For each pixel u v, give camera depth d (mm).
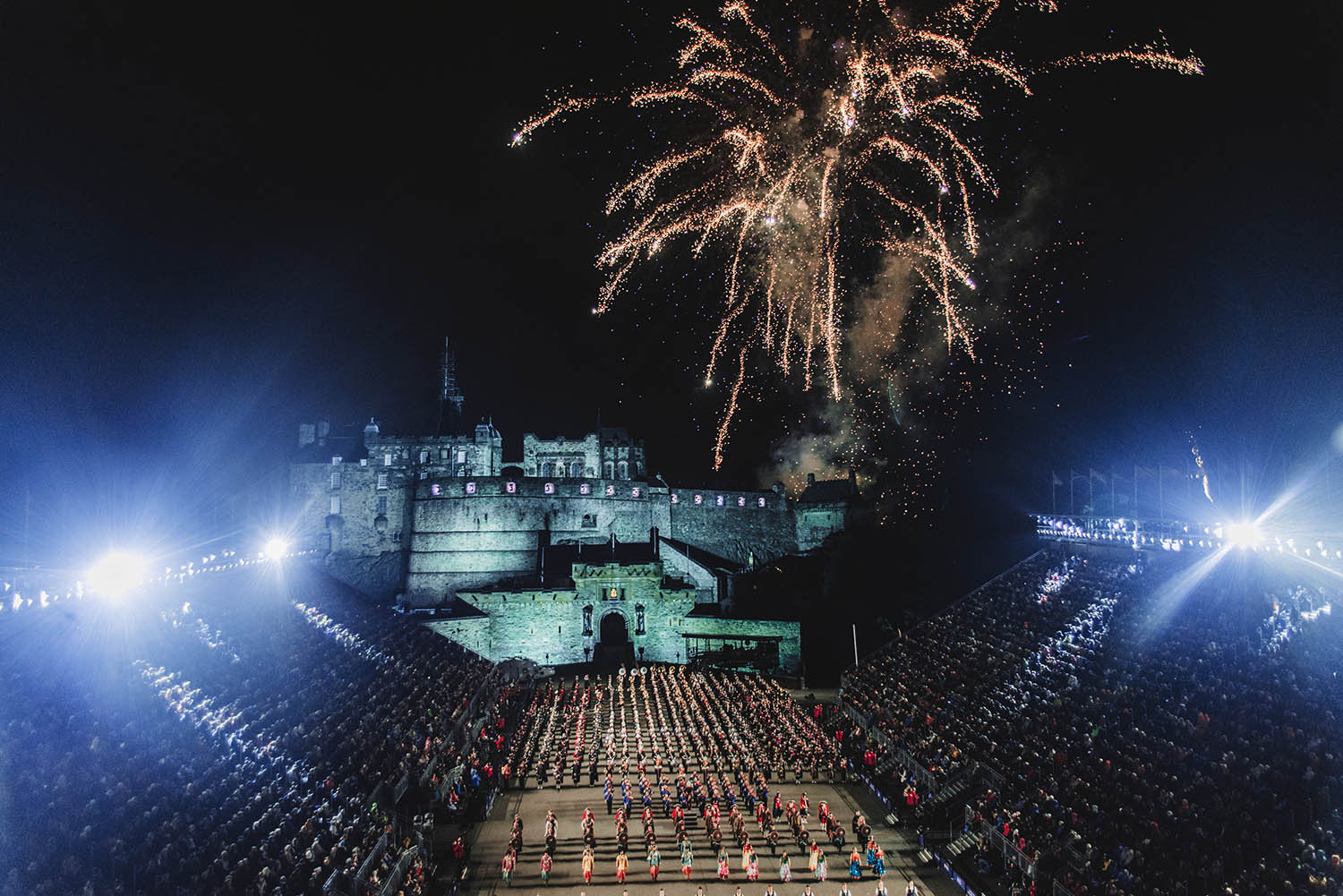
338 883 36750
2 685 44281
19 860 32219
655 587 99250
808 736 63000
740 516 125312
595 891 41062
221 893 33656
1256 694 46406
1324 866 32531
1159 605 62875
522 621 97188
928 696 63438
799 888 41188
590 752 61781
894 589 97750
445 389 134500
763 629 93500
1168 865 36000
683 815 48219
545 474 127688
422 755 54438
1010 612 73250
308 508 111500
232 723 48750
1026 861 39156
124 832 35500
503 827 49562
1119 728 48094
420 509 112938
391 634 82188
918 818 49125
